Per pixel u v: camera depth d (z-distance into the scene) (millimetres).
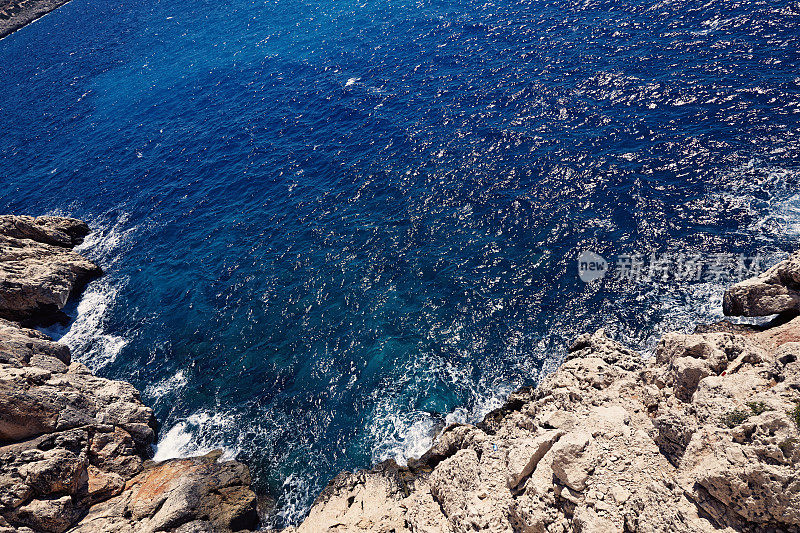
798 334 28250
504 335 37156
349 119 65125
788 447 17438
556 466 21422
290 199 54438
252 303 43875
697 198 42125
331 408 35469
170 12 127000
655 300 36438
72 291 49500
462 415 33500
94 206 61500
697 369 23766
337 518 28094
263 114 71312
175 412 37312
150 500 30391
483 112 59094
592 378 29219
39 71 108250
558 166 48750
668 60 58438
